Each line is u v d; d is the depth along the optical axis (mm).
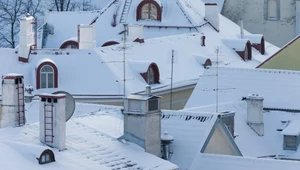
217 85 88500
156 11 121000
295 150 79750
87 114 70562
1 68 97875
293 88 86125
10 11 147750
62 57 99125
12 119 59469
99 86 96938
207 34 120562
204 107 80562
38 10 148625
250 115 80438
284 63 98250
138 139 60062
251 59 120875
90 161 56312
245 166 62594
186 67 108750
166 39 112438
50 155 54156
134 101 60281
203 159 63750
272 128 81875
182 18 121250
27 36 98938
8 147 53875
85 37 104188
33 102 83938
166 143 63594
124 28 110500
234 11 141375
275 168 61812
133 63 101062
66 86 96875
